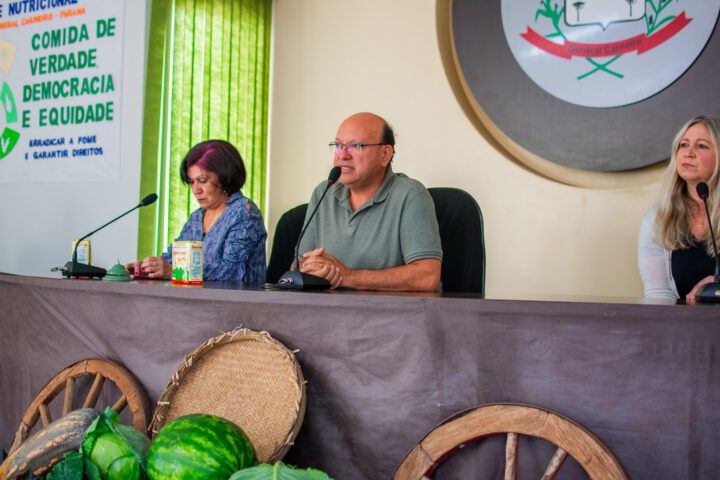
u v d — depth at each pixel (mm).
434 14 3090
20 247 2922
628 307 1011
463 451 1142
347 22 3293
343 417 1225
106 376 1475
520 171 2914
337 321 1223
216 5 3143
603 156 2758
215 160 2256
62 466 1044
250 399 1275
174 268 1661
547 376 1075
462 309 1108
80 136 2842
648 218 2014
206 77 3088
